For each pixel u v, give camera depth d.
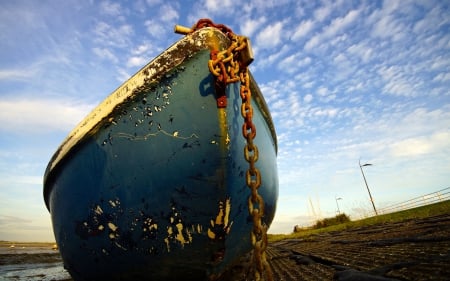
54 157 3.16
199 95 2.20
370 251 3.26
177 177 2.21
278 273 3.06
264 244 1.36
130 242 2.38
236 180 2.29
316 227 24.55
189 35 2.29
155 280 2.50
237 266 2.99
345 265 2.67
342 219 23.55
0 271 8.29
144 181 2.28
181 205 2.23
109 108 2.44
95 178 2.54
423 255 2.32
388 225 6.86
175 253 2.31
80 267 3.01
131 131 2.35
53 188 3.45
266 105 3.20
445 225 4.09
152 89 2.29
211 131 2.17
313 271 2.80
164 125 2.25
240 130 2.35
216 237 2.30
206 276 2.45
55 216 3.41
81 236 2.73
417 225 5.13
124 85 2.41
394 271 1.96
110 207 2.44
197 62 2.23
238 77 1.96
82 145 2.65
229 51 2.04
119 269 2.57
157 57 2.32
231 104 2.26
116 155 2.40
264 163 2.98
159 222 2.27
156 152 2.25
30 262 12.29
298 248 6.38
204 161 2.19
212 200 2.22
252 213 1.45
